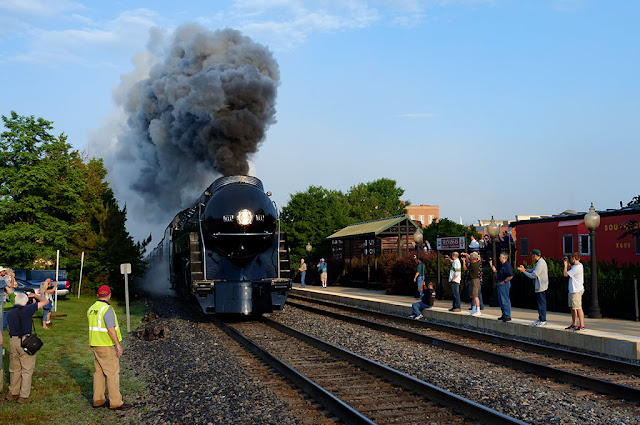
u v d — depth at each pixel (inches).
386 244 1288.1
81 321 667.4
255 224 613.0
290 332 550.9
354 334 554.6
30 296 319.6
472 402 271.4
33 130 913.5
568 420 269.1
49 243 941.2
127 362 432.1
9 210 890.7
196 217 671.8
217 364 406.6
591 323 546.3
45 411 294.4
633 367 362.3
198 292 603.5
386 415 273.3
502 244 942.4
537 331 510.9
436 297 881.5
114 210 1063.0
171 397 319.9
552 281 684.1
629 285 590.2
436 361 411.5
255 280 623.5
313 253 1712.6
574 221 853.2
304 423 265.3
